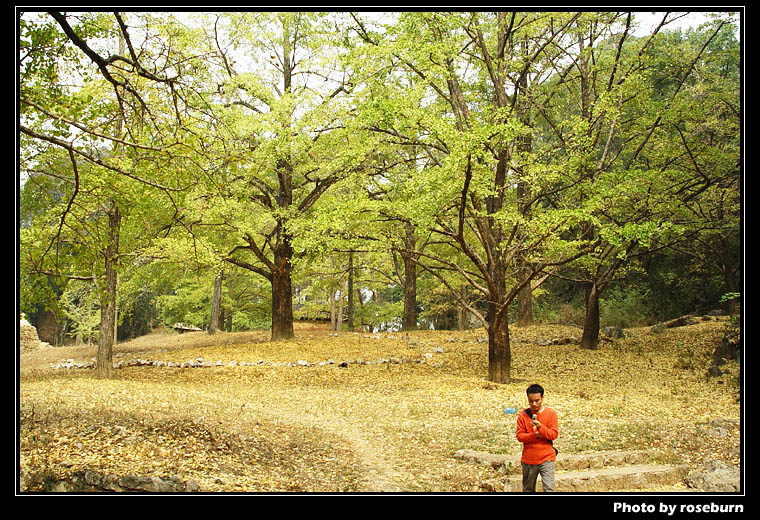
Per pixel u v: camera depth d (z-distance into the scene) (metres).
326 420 11.03
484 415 11.02
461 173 12.16
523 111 16.66
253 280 30.98
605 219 16.83
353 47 14.65
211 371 17.55
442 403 12.35
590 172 15.95
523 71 14.90
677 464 7.69
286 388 15.16
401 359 19.02
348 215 14.37
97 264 8.87
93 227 8.70
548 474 5.66
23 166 8.05
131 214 8.93
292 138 18.80
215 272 20.92
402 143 13.80
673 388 13.28
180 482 6.49
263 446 8.46
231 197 15.98
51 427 8.38
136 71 8.05
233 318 33.28
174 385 14.74
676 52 17.00
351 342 22.25
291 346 21.11
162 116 8.20
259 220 20.09
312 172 21.11
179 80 8.52
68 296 31.78
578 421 10.12
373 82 13.98
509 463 7.52
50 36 6.91
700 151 16.50
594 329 19.36
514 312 33.47
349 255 24.48
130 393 11.98
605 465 7.61
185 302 30.44
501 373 14.87
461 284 26.53
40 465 6.80
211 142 8.48
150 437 8.17
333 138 18.64
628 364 16.62
